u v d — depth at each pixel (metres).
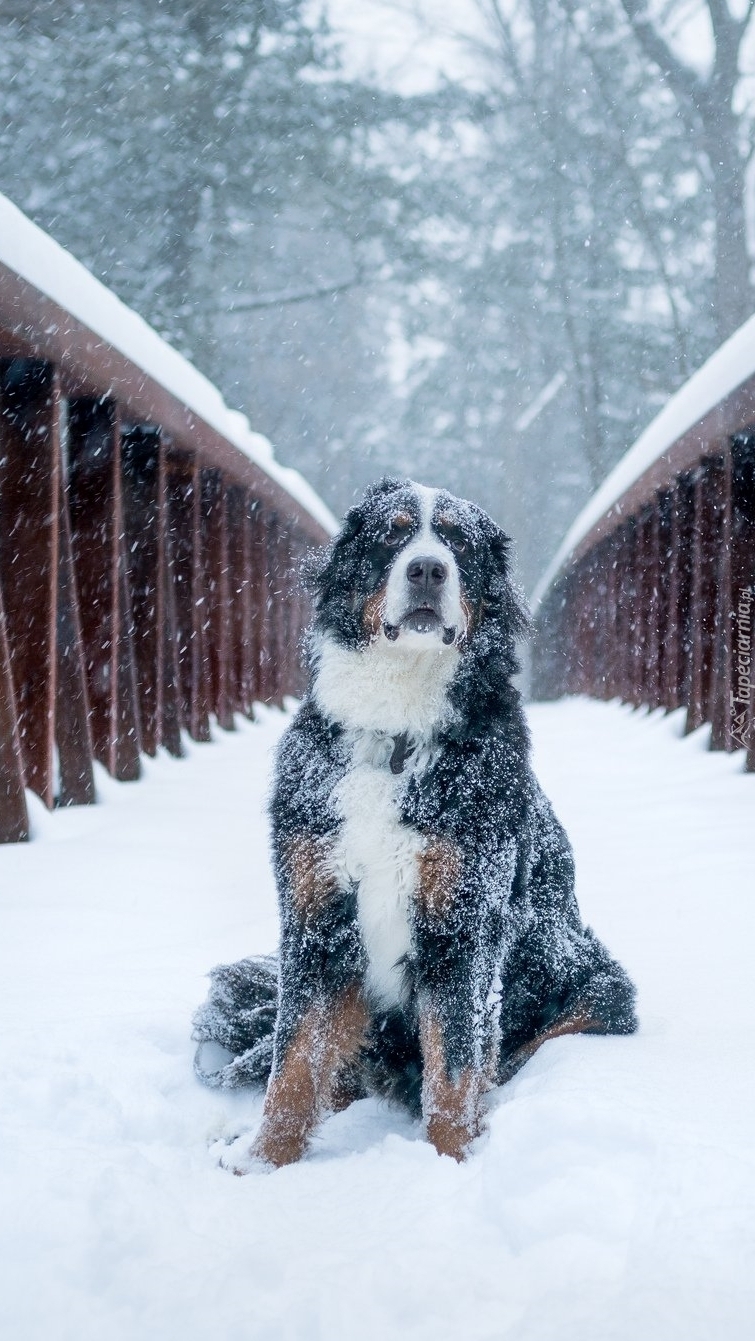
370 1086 3.43
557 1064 3.14
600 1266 2.11
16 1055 3.28
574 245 31.27
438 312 38.25
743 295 26.89
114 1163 2.61
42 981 4.00
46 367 6.60
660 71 27.17
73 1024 3.57
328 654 3.43
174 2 19.52
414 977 3.23
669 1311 1.93
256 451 12.87
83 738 7.30
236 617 12.70
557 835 3.71
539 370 38.28
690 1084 2.90
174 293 21.47
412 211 25.34
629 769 9.19
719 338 27.19
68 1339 2.00
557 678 25.56
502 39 30.81
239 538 12.59
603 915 4.94
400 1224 2.40
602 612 18.55
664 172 29.66
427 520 3.46
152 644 8.98
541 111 30.59
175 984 4.01
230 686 11.94
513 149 31.31
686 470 10.67
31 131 19.47
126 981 4.02
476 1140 2.99
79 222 20.39
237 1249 2.29
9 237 5.71
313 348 38.47
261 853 6.02
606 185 30.73
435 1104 3.03
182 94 20.00
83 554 7.89
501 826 3.17
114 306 7.68
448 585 3.29
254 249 26.73
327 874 3.16
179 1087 3.40
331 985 3.20
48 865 5.58
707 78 26.34
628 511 14.21
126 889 5.21
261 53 21.58
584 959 3.63
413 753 3.18
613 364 31.53
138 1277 2.14
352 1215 2.50
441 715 3.22
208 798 7.66
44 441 6.62
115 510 7.90
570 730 13.12
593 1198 2.28
